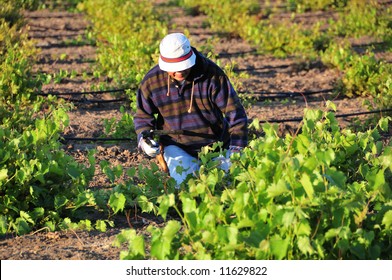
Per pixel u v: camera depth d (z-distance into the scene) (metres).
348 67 16.94
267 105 15.00
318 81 16.75
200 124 9.05
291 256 6.35
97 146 12.26
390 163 7.07
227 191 6.67
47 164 8.47
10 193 8.51
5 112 12.07
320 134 8.28
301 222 6.18
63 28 23.64
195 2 26.34
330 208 6.37
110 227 8.65
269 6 27.22
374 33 21.36
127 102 15.08
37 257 7.70
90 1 25.89
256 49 20.22
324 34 20.81
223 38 22.11
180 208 8.92
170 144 9.24
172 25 24.02
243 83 16.58
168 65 8.44
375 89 15.27
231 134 8.89
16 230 8.31
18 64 14.26
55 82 15.81
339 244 6.24
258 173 6.54
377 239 6.72
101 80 16.84
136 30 21.62
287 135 7.96
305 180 6.15
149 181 8.94
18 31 19.53
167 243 6.28
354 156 8.48
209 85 8.79
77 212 8.81
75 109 14.68
